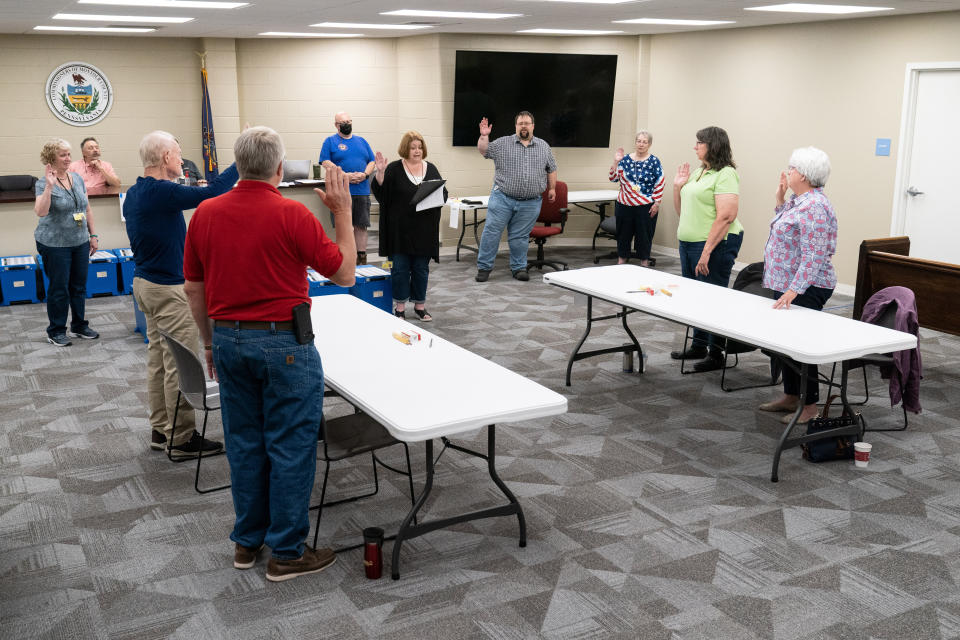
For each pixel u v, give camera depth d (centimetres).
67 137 941
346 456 285
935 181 669
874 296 416
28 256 712
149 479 364
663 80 895
